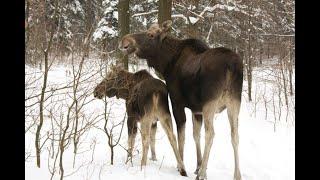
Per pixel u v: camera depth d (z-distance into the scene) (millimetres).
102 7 26922
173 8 21797
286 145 11969
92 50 16109
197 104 9000
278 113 15609
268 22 23281
